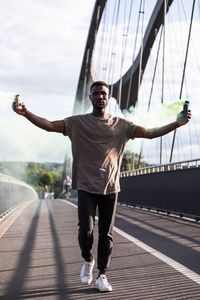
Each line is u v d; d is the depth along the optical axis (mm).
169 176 11172
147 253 5793
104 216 4082
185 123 3883
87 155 3984
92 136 3967
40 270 4902
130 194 15719
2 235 7828
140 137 4035
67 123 3975
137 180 14656
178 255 5637
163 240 6902
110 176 3994
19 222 10047
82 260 5410
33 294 3949
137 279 4422
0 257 5703
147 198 13328
